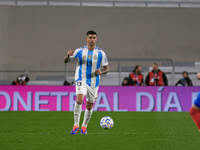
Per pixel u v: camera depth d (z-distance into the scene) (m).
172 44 68.19
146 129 28.14
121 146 19.30
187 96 47.50
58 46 67.62
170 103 47.53
